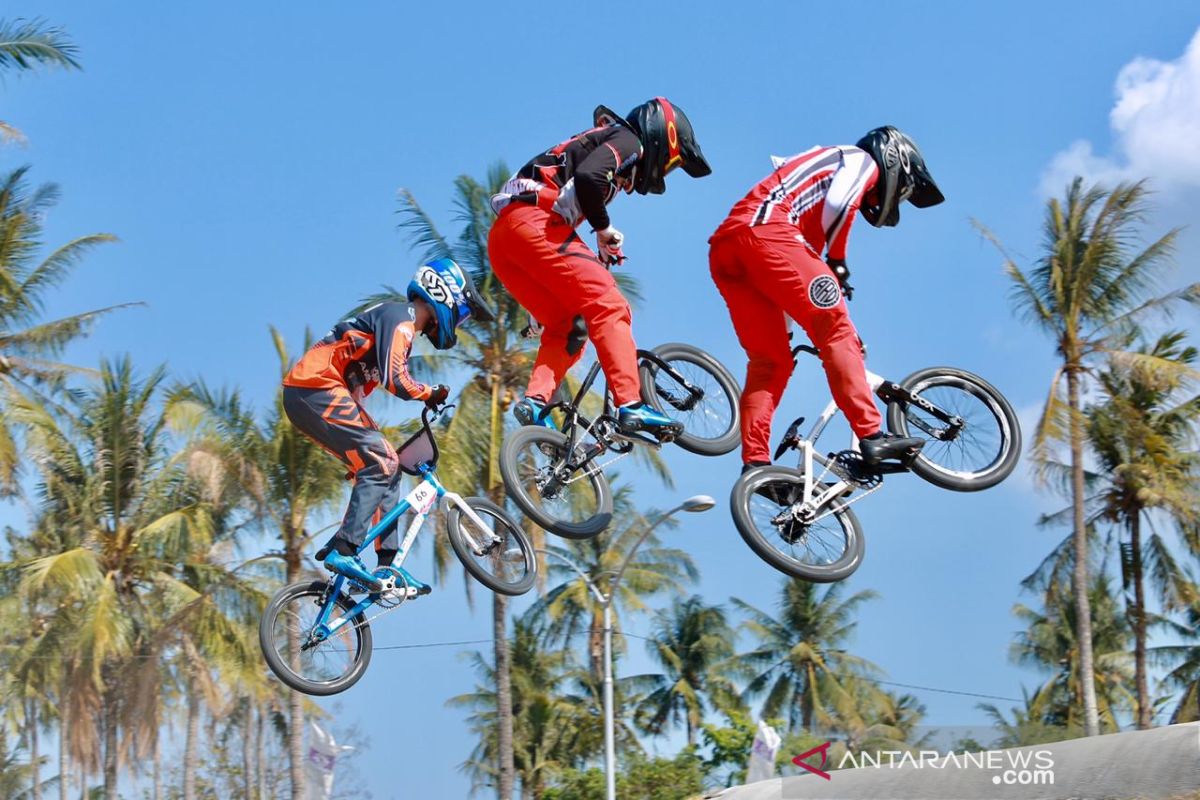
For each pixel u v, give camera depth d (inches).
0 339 936.3
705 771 1174.3
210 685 992.9
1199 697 1344.7
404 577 298.0
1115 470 1141.7
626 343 270.8
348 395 294.5
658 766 1118.4
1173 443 1135.6
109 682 1011.3
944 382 290.4
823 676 1595.7
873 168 276.8
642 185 280.2
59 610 978.7
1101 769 565.0
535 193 271.6
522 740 1525.6
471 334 885.2
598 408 853.8
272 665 291.7
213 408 919.7
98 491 981.2
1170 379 946.1
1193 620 1443.2
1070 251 965.8
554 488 282.4
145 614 1001.5
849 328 266.4
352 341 294.0
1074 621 1449.3
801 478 274.1
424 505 301.6
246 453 911.7
